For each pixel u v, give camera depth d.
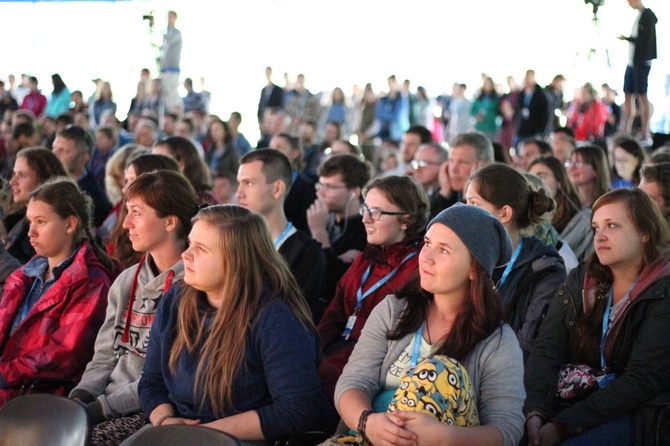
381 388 2.70
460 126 15.16
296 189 5.96
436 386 2.34
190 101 15.88
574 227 4.59
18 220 5.15
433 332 2.66
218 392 2.66
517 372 2.51
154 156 4.28
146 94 15.45
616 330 2.98
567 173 4.72
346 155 4.93
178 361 2.76
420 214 3.68
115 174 5.47
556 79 12.59
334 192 4.82
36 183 4.99
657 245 3.00
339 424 2.81
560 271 3.33
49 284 3.68
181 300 2.81
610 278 3.08
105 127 8.23
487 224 2.58
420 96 16.34
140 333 3.26
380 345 2.74
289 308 2.73
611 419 2.86
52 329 3.52
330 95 16.81
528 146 6.27
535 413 2.97
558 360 3.11
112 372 3.29
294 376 2.62
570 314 3.13
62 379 3.40
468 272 2.56
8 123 10.95
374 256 3.73
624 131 9.86
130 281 3.38
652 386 2.85
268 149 4.25
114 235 4.06
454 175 4.85
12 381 3.41
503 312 2.57
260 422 2.58
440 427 2.29
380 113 15.88
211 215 2.76
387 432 2.33
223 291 2.72
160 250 3.32
